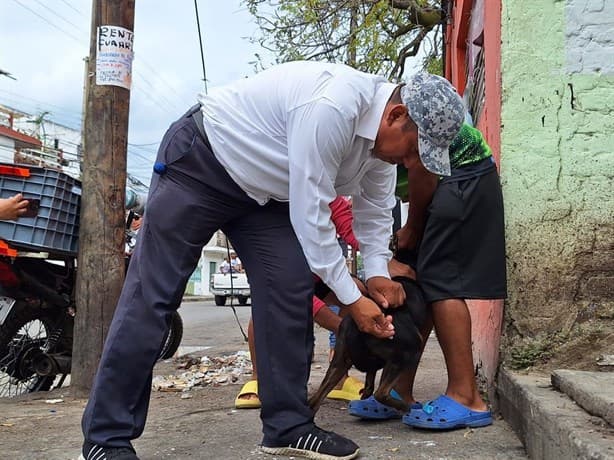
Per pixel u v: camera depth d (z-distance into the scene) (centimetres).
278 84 219
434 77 218
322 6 793
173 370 490
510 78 286
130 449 219
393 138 214
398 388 285
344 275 221
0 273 405
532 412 222
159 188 228
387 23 818
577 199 280
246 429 278
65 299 430
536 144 283
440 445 242
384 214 257
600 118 281
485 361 331
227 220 235
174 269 225
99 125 380
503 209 271
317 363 498
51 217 395
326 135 204
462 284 263
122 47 383
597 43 283
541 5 285
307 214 209
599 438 174
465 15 557
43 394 414
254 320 236
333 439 228
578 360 274
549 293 279
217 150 222
